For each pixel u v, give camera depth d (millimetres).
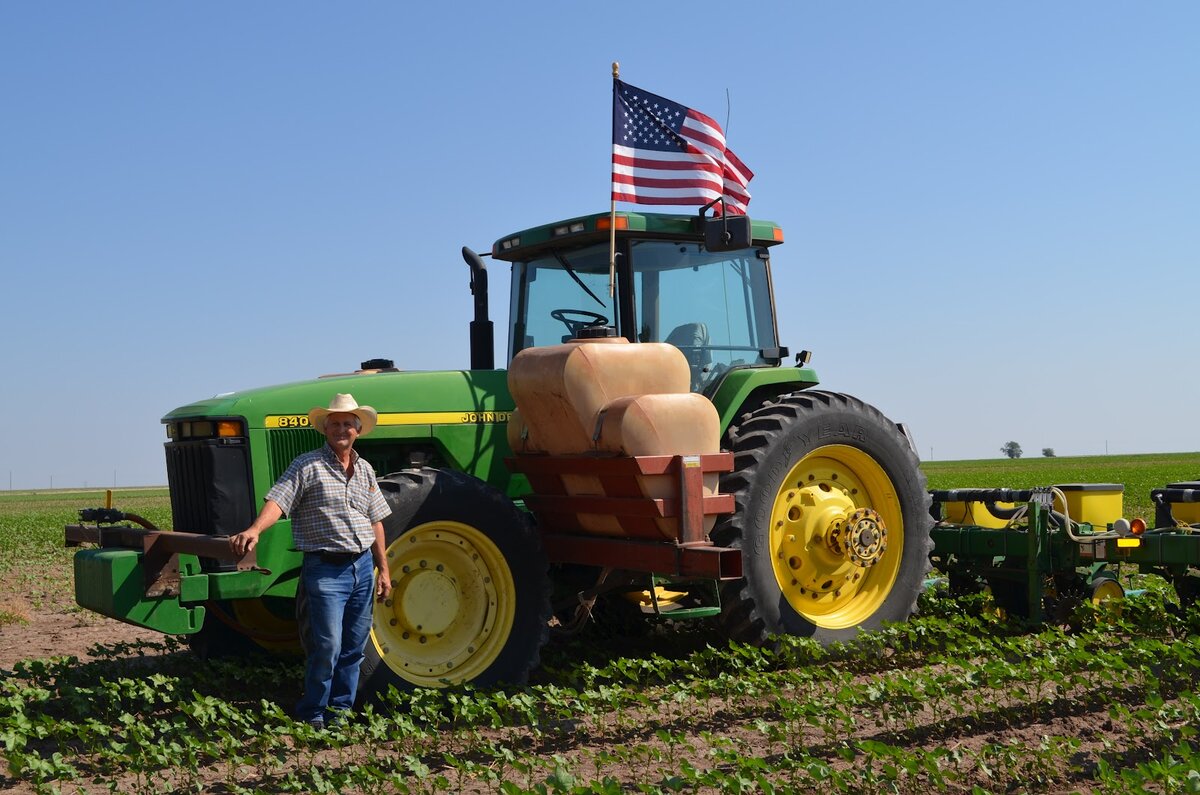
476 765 4586
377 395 6516
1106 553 7461
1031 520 7695
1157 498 8422
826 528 7113
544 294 7570
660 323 7164
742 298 7676
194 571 5785
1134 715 4973
